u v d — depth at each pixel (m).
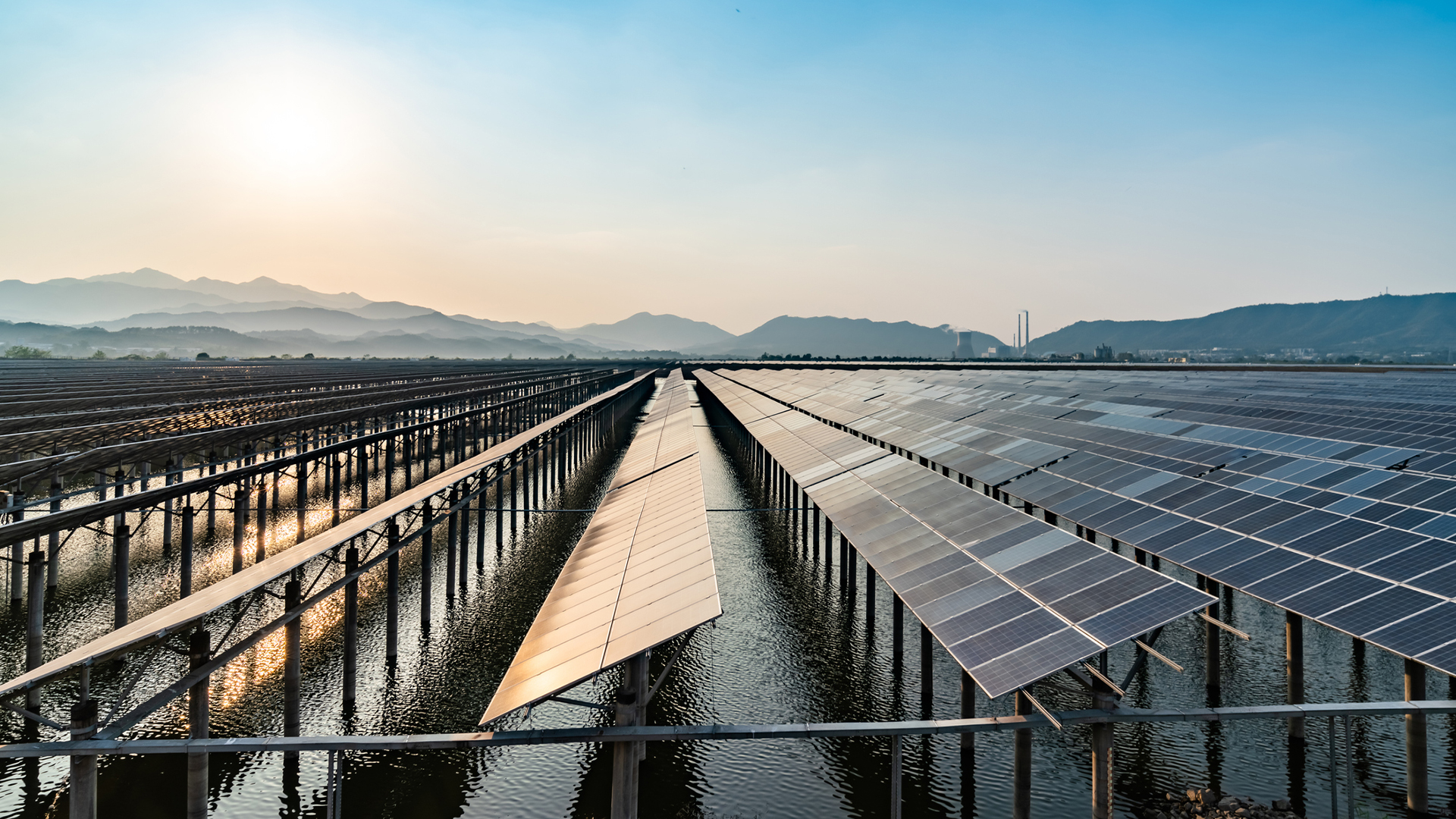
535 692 18.12
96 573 43.38
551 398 121.25
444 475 43.53
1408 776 22.00
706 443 111.19
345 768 24.67
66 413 47.94
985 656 19.39
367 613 38.81
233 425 55.25
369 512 33.09
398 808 22.72
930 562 26.77
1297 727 25.75
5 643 33.69
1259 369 133.75
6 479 29.95
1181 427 47.72
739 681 31.47
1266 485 33.12
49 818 21.84
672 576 22.69
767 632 37.25
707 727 17.80
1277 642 35.38
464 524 43.91
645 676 20.30
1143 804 22.59
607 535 34.38
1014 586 22.61
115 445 39.50
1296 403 53.44
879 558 29.00
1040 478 41.62
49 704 28.02
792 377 155.00
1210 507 31.30
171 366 174.12
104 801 22.53
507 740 17.47
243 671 31.30
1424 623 20.00
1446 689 30.38
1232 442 42.00
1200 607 18.61
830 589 44.19
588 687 30.73
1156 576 20.34
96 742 17.27
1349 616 21.42
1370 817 21.84
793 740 26.78
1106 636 18.53
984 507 30.00
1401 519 26.06
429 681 31.12
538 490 68.06
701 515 28.81
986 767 25.00
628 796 18.84
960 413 68.81
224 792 23.25
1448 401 48.34
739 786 24.09
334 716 27.92
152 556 46.94
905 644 35.78
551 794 23.52
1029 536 25.70
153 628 18.94
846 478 43.22
